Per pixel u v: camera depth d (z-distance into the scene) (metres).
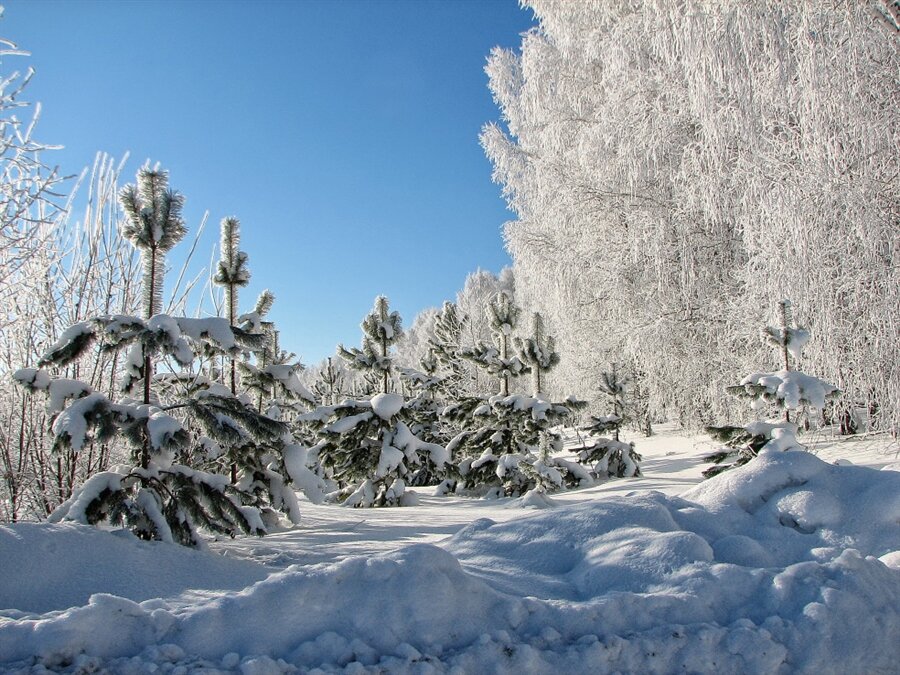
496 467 11.09
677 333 15.41
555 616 2.83
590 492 9.62
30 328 5.86
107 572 3.67
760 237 11.02
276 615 2.63
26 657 2.40
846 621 2.81
